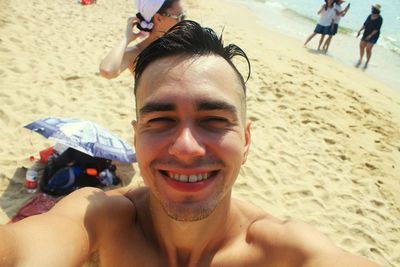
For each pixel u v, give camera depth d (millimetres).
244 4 4797
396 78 3096
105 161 1133
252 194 1248
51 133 1047
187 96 385
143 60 416
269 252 442
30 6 2602
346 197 1337
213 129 393
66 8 2789
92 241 436
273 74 2289
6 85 1560
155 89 394
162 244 455
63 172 1081
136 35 894
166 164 387
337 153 1611
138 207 501
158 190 399
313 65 2783
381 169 1552
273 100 1959
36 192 1068
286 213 1193
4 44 1911
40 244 375
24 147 1244
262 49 2834
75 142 1053
